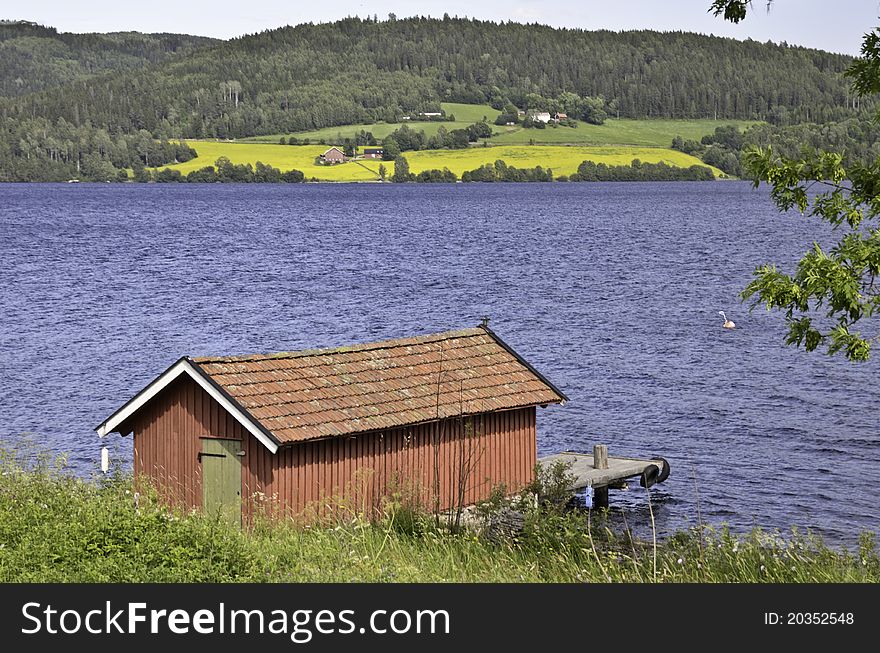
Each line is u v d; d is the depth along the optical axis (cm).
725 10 2503
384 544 2805
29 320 9800
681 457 5356
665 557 2669
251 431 3384
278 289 12388
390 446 3697
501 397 4012
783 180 2547
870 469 5097
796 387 6881
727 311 10262
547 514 3072
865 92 2538
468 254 17050
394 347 4031
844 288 2341
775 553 2645
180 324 9688
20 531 2570
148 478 3625
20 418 6031
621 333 9106
